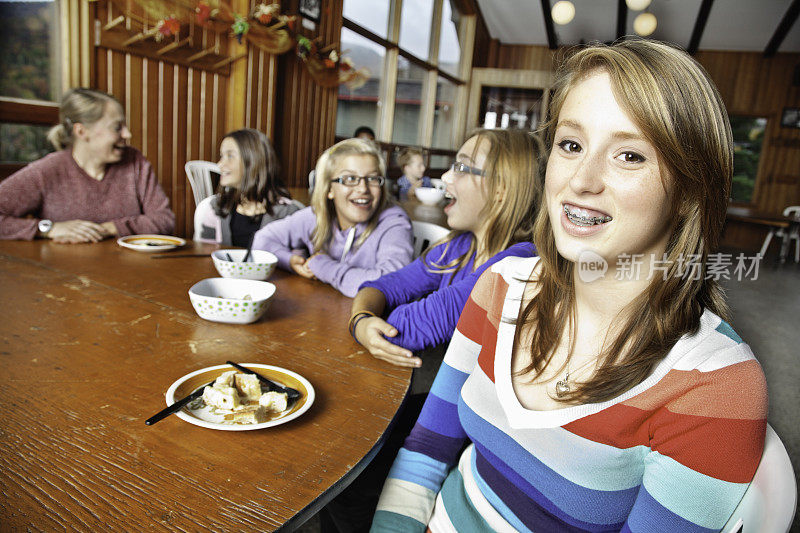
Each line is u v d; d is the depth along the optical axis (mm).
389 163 7180
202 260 1805
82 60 3533
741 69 9438
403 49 7156
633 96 568
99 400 804
